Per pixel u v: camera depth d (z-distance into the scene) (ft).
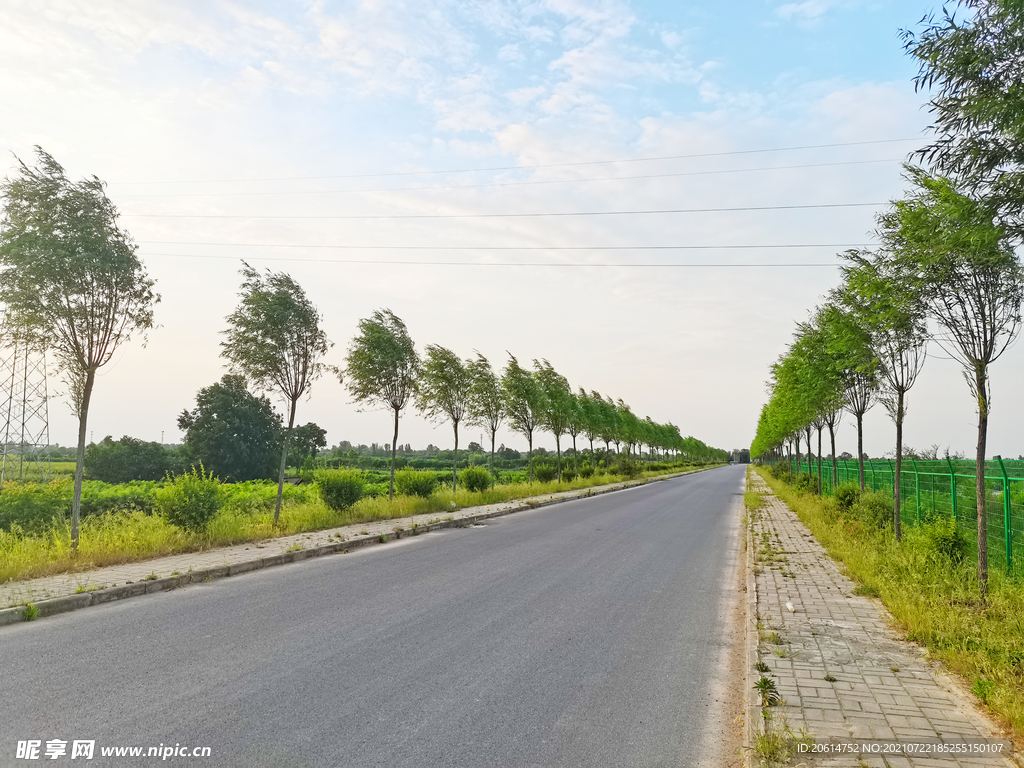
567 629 22.49
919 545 30.63
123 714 14.07
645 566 35.86
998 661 17.22
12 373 77.36
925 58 16.62
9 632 20.49
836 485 66.85
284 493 82.28
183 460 171.01
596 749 13.30
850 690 16.31
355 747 12.89
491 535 47.88
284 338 45.93
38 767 11.59
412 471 72.28
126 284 33.40
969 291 22.82
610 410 164.55
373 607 24.64
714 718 15.24
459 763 12.39
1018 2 14.57
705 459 460.96
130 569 29.81
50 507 42.22
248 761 12.10
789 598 27.14
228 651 18.78
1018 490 36.81
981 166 16.78
